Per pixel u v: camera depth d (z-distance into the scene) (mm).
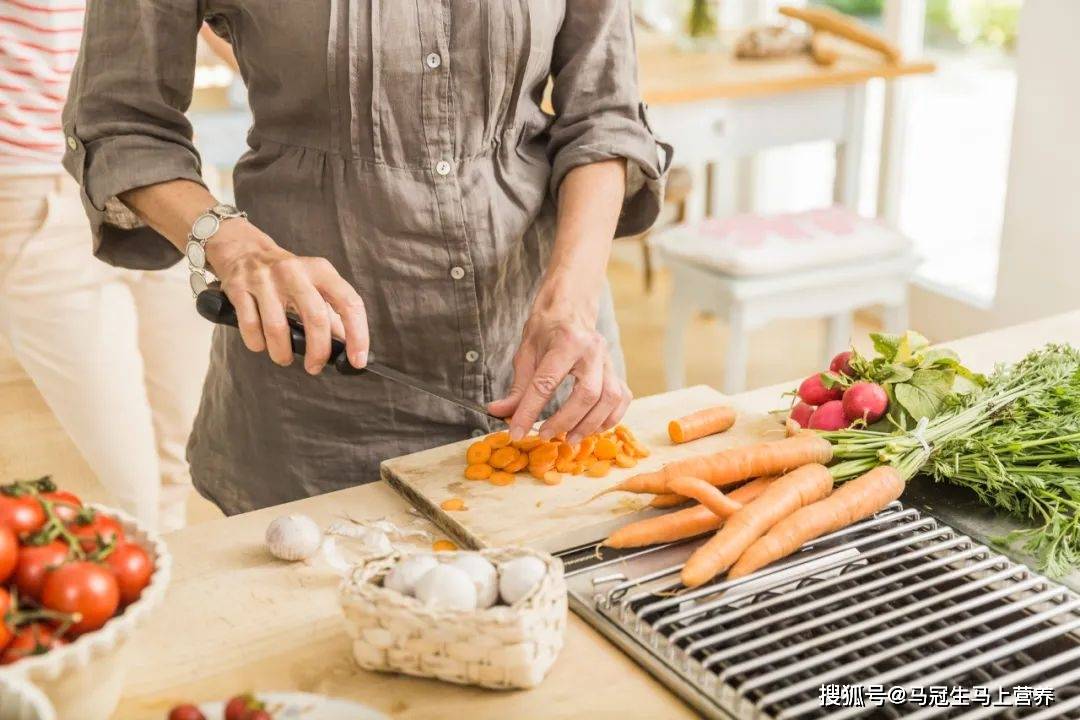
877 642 974
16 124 2025
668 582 1099
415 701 958
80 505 938
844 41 3482
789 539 1123
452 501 1239
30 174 2059
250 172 1423
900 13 3566
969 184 3518
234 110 2711
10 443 3002
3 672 783
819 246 2926
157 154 1302
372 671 994
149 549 958
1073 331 1720
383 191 1365
